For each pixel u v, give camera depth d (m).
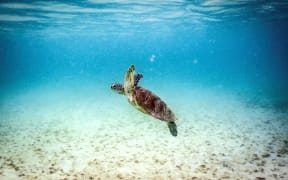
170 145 11.38
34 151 10.75
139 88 3.68
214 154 10.22
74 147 11.25
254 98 25.02
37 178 8.28
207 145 11.31
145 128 14.31
